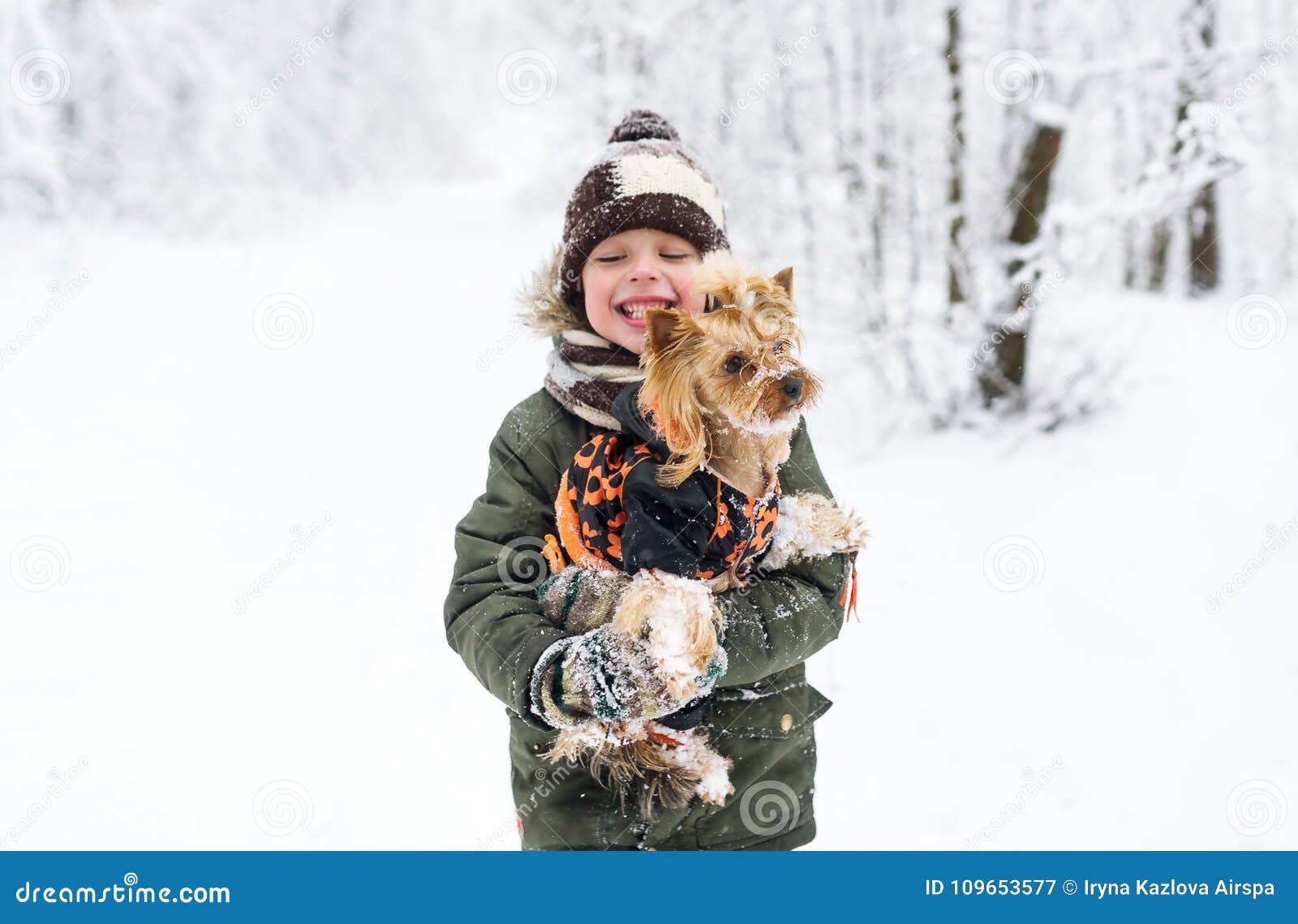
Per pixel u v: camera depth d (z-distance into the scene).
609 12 10.98
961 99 8.51
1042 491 7.09
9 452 8.71
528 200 20.33
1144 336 9.02
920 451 8.01
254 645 5.58
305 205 19.84
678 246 2.27
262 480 8.13
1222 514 6.49
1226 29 9.00
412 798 4.18
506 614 1.95
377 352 11.56
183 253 16.34
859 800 4.13
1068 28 8.59
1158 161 7.56
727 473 1.89
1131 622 5.47
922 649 5.37
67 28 15.88
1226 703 4.70
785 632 1.95
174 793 4.21
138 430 9.27
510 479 2.20
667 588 1.71
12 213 15.63
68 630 5.71
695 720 2.04
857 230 8.91
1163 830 3.83
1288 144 8.52
